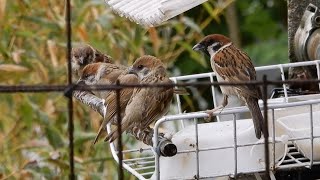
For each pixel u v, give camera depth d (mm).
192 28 11633
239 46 13281
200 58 11203
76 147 10148
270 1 14797
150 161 6652
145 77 7703
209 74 7750
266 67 7918
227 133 6383
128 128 6977
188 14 13055
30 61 10641
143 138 6699
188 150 6219
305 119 6605
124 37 10594
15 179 9992
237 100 7934
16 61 10375
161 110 7133
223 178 6578
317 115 6672
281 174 7094
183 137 6281
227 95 7520
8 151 10273
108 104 7418
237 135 6359
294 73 8656
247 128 6457
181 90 7379
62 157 9953
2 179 9805
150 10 6902
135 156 9672
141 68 7766
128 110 7027
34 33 10781
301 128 6508
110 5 7625
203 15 12898
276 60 13883
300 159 6535
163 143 5875
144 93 7047
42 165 9945
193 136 6297
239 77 7676
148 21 6777
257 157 6363
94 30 10852
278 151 6434
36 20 10633
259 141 6375
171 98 7258
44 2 10773
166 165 6277
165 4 6555
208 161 6312
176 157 6262
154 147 5953
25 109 10172
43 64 10727
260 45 14242
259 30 14664
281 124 6531
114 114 7371
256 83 4727
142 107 7020
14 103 10477
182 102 11711
